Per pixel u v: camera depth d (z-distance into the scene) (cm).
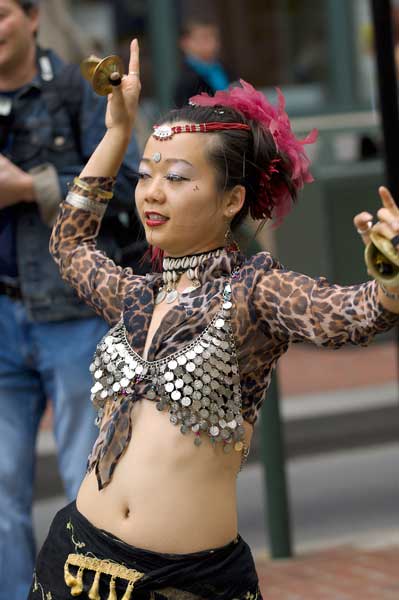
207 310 613
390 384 2212
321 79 2942
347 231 2558
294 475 1742
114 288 664
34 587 634
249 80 2939
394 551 1349
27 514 962
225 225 647
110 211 938
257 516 1541
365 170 2567
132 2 2916
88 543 612
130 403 615
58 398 962
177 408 604
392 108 1159
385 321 566
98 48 2133
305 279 602
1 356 965
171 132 633
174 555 597
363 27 2917
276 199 671
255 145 645
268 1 2928
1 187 935
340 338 585
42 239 962
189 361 605
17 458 958
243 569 615
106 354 634
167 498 602
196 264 636
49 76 975
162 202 632
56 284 955
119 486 611
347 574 1259
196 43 2253
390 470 1752
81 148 973
